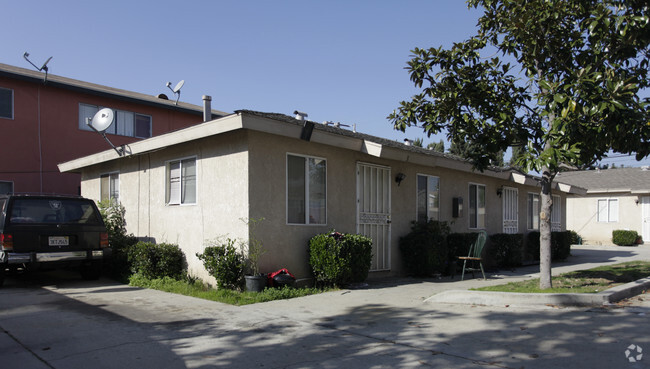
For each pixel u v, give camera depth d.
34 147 17.88
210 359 4.88
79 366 4.67
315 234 10.02
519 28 8.02
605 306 7.18
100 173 13.83
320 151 10.27
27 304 7.79
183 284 9.48
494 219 16.11
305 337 5.71
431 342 5.42
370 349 5.20
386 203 11.91
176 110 22.38
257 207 8.95
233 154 9.22
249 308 7.42
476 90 8.66
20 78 17.34
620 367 4.41
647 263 13.88
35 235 9.36
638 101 7.09
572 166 8.36
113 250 11.33
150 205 11.52
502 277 12.01
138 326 6.25
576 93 7.04
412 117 9.39
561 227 20.98
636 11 7.50
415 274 11.93
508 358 4.77
